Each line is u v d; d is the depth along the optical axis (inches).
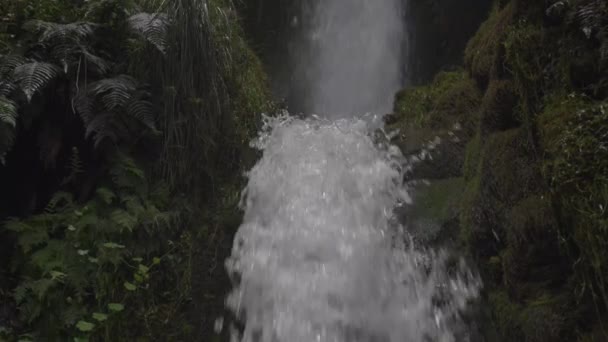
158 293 130.8
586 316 83.7
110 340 121.0
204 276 134.4
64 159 132.9
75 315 116.7
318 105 335.3
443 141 149.3
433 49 311.3
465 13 292.0
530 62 102.2
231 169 153.2
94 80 132.6
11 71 118.0
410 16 321.4
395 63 325.7
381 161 153.7
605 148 78.9
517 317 95.4
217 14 161.5
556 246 92.9
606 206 74.4
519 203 101.0
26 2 130.3
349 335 123.2
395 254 126.1
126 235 127.8
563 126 88.0
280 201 146.5
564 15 97.5
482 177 110.9
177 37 142.9
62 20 134.3
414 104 182.5
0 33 125.3
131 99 130.0
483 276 109.1
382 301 123.3
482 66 141.6
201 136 145.0
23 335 113.2
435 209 129.8
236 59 168.9
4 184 126.7
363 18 340.8
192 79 144.1
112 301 123.4
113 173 128.6
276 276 133.0
